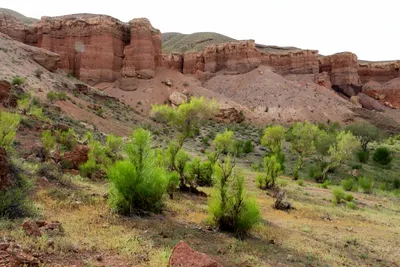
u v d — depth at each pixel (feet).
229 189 31.22
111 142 68.23
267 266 22.31
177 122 70.28
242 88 352.28
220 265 20.75
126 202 30.73
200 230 29.60
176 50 566.36
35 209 25.93
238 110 288.71
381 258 29.58
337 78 438.81
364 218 48.93
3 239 18.02
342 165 133.69
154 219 31.14
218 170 31.68
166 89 303.27
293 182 89.04
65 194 32.91
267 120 288.30
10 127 43.60
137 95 282.97
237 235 29.55
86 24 304.09
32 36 300.40
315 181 106.22
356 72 447.83
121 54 316.81
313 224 40.57
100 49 301.22
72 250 19.08
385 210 61.36
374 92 446.19
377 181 116.57
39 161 45.39
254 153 144.56
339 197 63.00
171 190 43.34
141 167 33.45
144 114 239.30
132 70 308.81
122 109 209.26
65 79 204.74
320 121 293.23
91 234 22.97
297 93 335.06
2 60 170.50
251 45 402.72
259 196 56.54
